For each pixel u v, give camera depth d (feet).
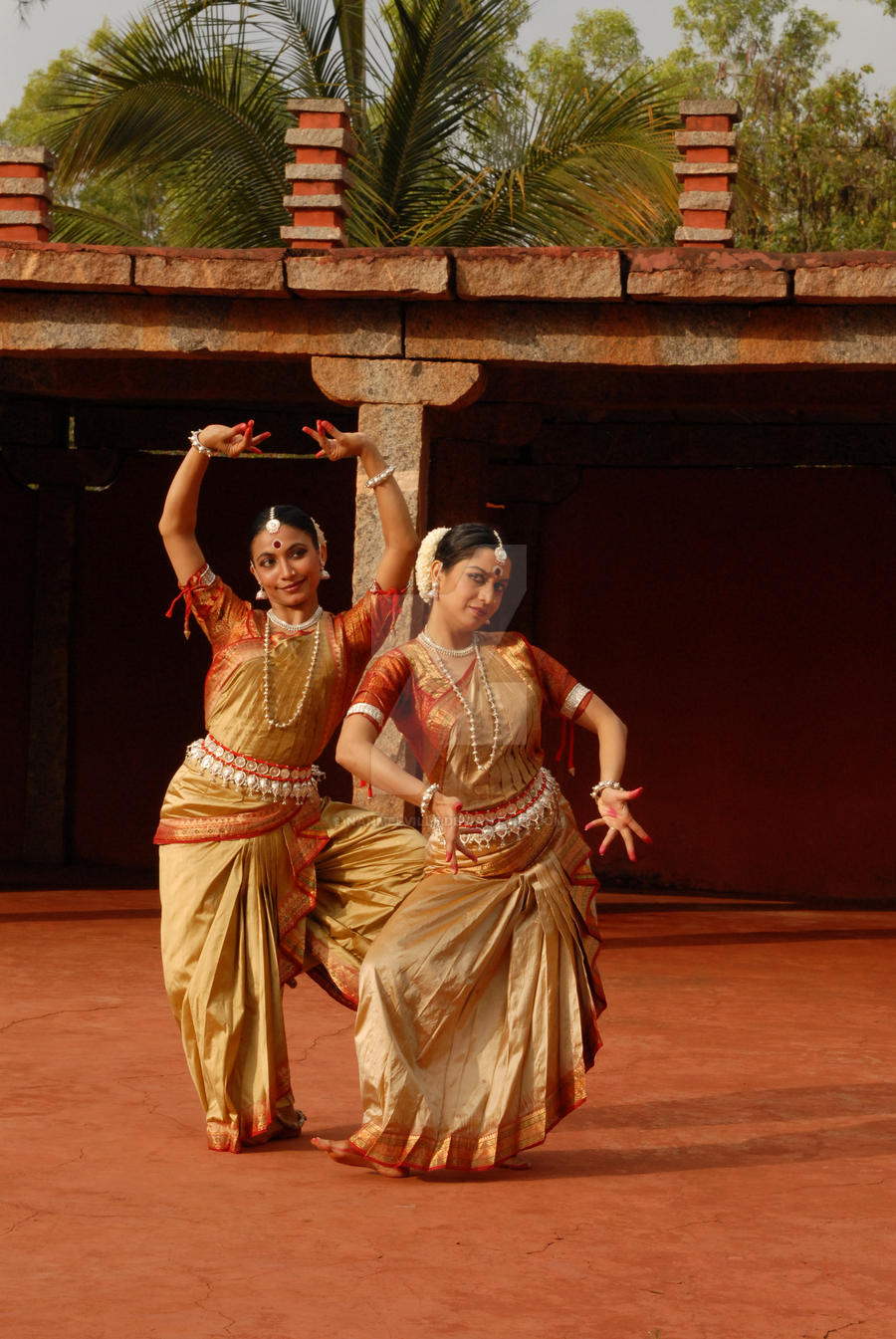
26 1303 10.91
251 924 15.65
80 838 45.98
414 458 28.50
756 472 43.27
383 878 15.94
